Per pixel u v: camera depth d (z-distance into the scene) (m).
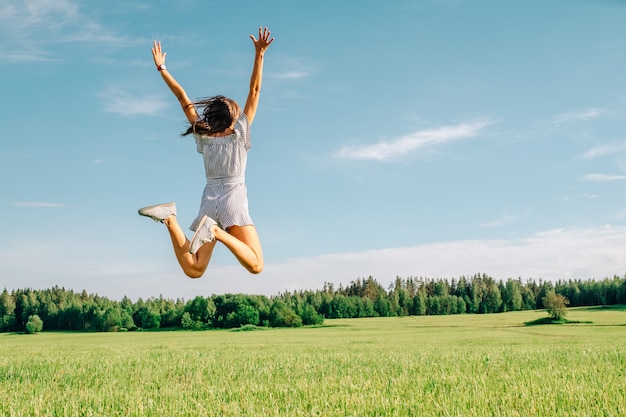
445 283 178.62
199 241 4.71
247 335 73.00
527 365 16.47
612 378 12.30
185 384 13.12
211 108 5.59
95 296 158.00
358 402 9.41
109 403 10.18
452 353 24.09
